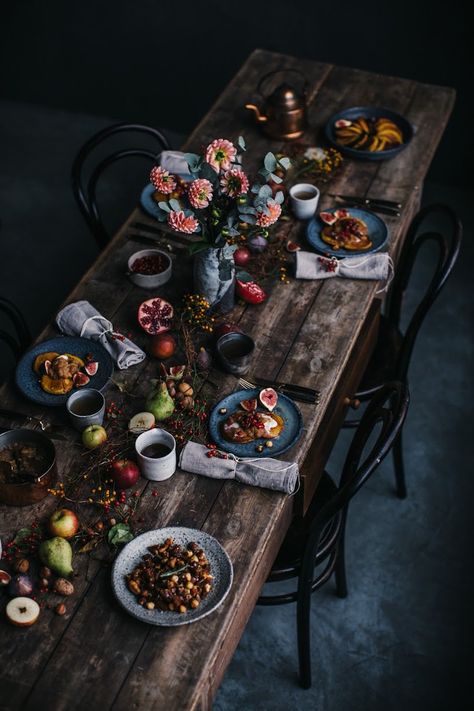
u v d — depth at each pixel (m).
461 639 2.92
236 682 2.83
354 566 3.12
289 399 2.36
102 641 1.90
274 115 3.20
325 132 3.25
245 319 2.62
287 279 2.74
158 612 1.93
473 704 2.76
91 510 2.15
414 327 2.87
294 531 2.58
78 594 1.99
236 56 4.64
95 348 2.48
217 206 2.35
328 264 2.71
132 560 2.03
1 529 2.11
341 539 2.78
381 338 3.12
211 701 2.11
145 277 2.68
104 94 5.02
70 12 4.73
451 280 4.14
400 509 3.28
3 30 4.90
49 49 4.91
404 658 2.88
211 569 2.01
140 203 3.00
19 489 2.10
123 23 4.69
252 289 2.63
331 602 3.02
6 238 4.41
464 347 3.85
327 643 2.92
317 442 2.42
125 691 1.82
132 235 2.88
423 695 2.79
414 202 3.18
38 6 4.75
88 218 3.26
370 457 2.21
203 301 2.57
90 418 2.26
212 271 2.52
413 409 3.60
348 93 3.51
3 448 2.19
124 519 2.12
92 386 2.40
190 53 4.70
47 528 2.10
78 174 3.18
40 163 4.84
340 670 2.85
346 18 4.33
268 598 2.56
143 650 1.89
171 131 5.05
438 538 3.20
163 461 2.15
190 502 2.16
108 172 4.78
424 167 3.16
